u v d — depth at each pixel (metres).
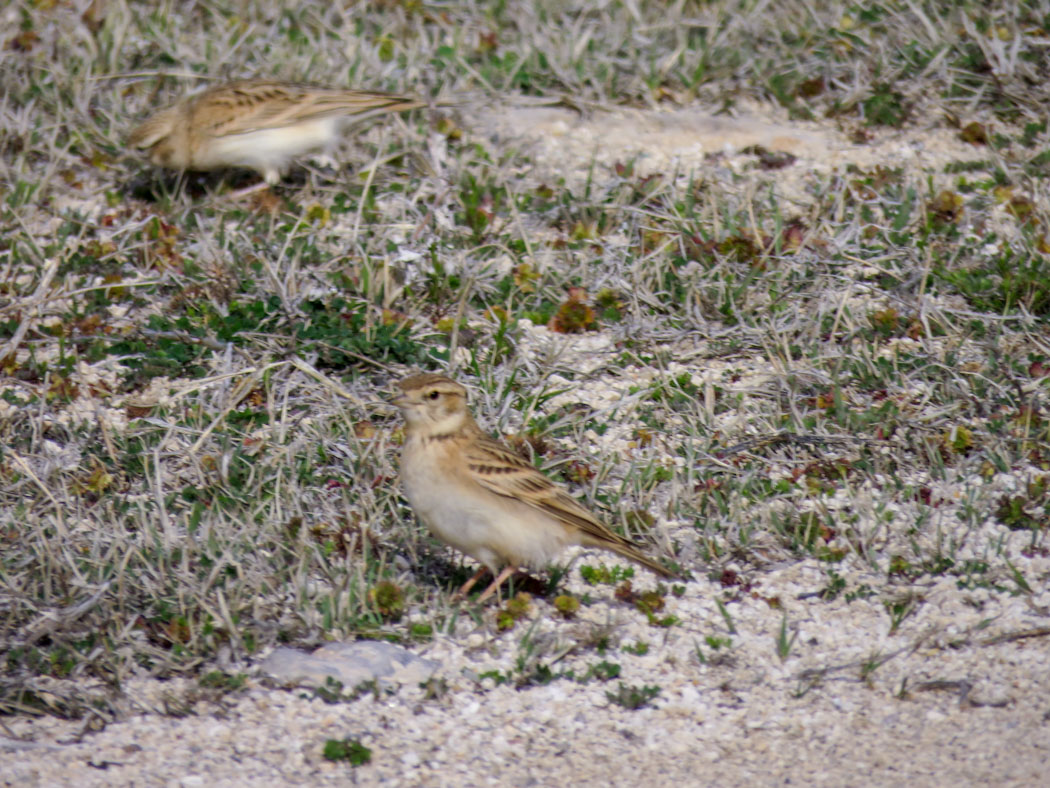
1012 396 13.10
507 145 18.14
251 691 9.41
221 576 10.53
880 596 10.55
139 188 17.22
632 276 15.21
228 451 12.26
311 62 19.41
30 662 9.59
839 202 16.36
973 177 17.47
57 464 12.00
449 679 9.62
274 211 16.61
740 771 8.71
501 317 14.48
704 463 12.41
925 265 15.31
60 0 20.72
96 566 10.59
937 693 9.48
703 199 16.70
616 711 9.35
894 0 20.83
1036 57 19.39
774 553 11.20
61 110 18.08
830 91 19.34
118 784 8.41
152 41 19.94
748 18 20.78
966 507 11.48
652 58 19.77
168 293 15.11
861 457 12.41
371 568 10.73
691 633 10.21
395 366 13.80
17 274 15.23
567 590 10.83
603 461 12.30
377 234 16.11
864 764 8.76
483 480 9.95
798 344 14.11
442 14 21.47
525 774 8.66
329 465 12.36
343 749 8.73
